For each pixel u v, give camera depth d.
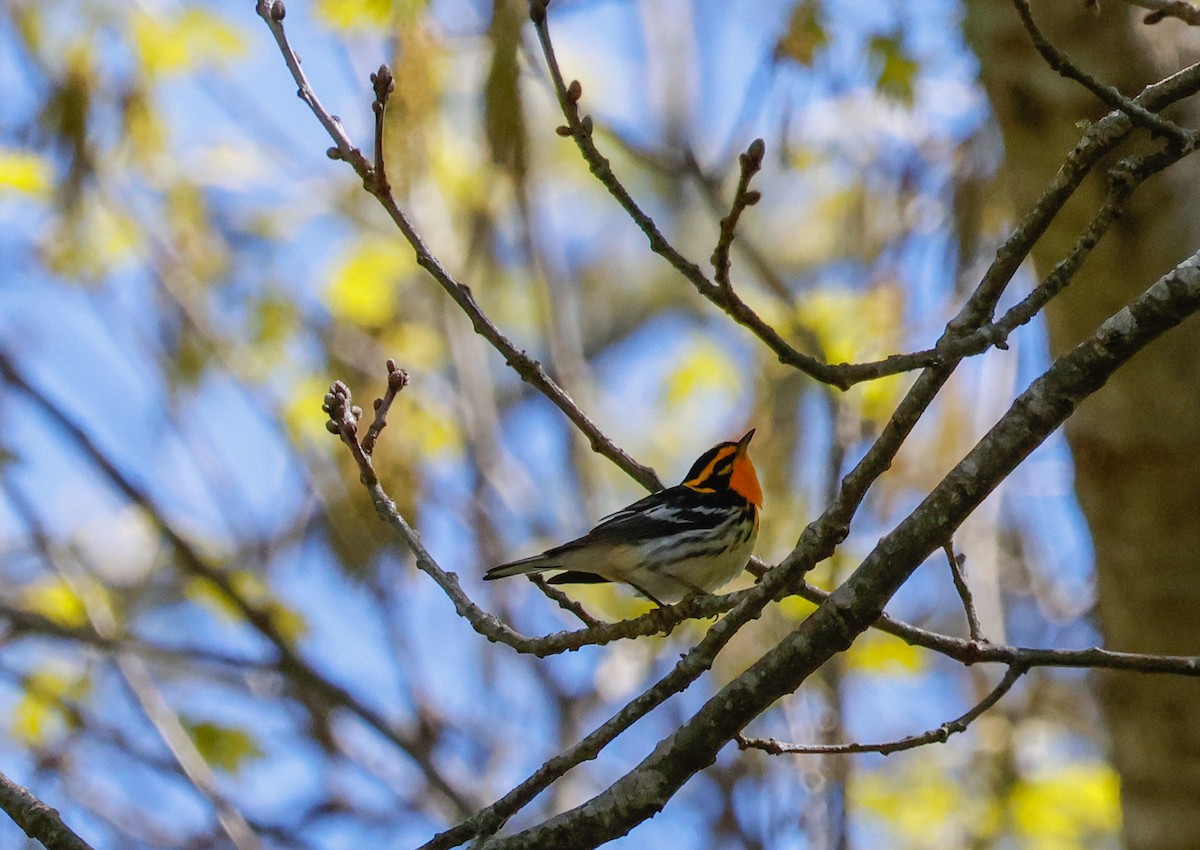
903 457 13.21
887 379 13.05
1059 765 13.95
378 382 15.10
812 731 11.82
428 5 12.05
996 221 12.66
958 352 6.03
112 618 14.04
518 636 6.78
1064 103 8.08
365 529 14.38
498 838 6.37
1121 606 8.37
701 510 9.46
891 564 6.12
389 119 11.65
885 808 14.02
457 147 14.39
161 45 14.98
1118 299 8.08
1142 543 8.12
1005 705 14.38
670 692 6.26
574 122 5.86
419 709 14.39
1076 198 8.02
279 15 6.69
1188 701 8.17
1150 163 6.01
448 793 13.50
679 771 6.33
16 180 14.34
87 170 14.66
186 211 16.05
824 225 18.36
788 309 12.89
